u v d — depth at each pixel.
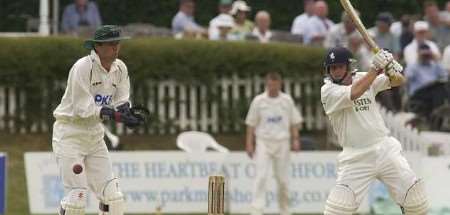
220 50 71.69
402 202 38.56
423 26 70.88
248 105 71.88
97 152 38.31
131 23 83.06
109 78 37.47
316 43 74.31
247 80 72.12
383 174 38.56
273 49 72.00
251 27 75.38
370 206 58.06
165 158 58.88
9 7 82.62
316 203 59.03
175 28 75.44
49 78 70.56
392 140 38.91
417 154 56.69
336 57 38.25
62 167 37.69
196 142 61.28
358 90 37.47
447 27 76.44
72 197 37.59
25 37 70.44
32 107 70.75
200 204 58.94
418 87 68.44
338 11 85.06
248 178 58.81
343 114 38.53
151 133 71.75
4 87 70.56
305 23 75.19
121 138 71.06
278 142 56.69
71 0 82.56
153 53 71.12
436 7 78.62
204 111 72.12
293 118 57.34
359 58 70.81
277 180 57.19
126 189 58.59
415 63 69.06
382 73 38.81
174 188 58.88
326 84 38.66
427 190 55.47
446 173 55.34
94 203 57.53
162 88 71.69
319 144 71.56
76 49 70.38
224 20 74.06
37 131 70.88
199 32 74.69
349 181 38.59
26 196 62.59
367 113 38.50
